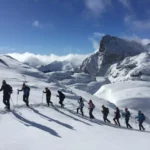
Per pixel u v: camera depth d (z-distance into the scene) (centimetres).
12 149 1055
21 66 8575
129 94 8612
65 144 1212
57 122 1769
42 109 2206
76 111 2739
